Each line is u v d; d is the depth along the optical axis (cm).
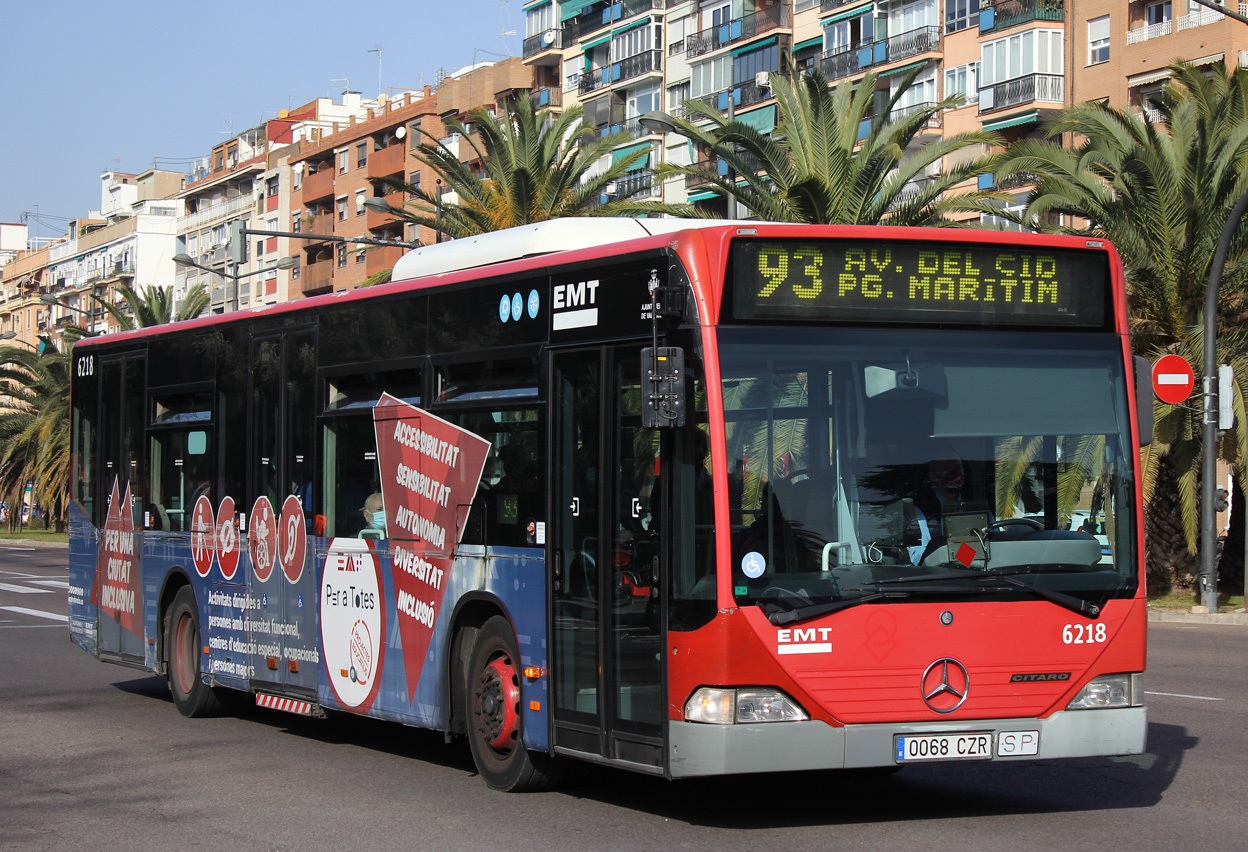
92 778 1045
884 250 818
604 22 7650
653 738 802
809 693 770
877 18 5825
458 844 805
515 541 928
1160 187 2466
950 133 5462
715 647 768
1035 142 2661
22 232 16238
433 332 1027
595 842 802
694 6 6906
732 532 773
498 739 944
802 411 794
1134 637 817
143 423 1451
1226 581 2884
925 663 783
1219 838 790
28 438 6219
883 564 786
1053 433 825
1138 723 815
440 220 3653
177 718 1361
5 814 919
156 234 11500
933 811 877
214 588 1313
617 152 7306
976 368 821
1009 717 793
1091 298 846
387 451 1073
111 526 1511
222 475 1302
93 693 1558
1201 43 4478
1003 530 807
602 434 857
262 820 887
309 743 1198
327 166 9194
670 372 780
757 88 6450
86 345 1578
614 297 860
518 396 934
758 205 2844
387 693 1062
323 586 1145
